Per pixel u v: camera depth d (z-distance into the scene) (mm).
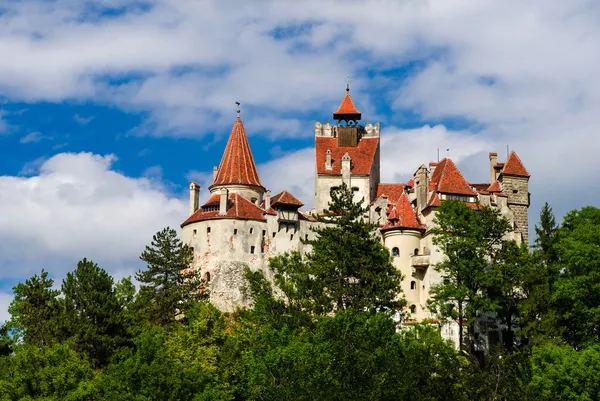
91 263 100188
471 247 93188
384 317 80188
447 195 114125
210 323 91688
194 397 77875
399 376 69062
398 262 112812
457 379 68938
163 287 109188
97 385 78875
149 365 79000
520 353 72500
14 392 79062
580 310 86812
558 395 72375
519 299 96250
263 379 75438
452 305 92750
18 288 102938
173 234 112812
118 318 96250
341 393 68562
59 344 85250
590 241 88938
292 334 84500
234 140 131500
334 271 91562
